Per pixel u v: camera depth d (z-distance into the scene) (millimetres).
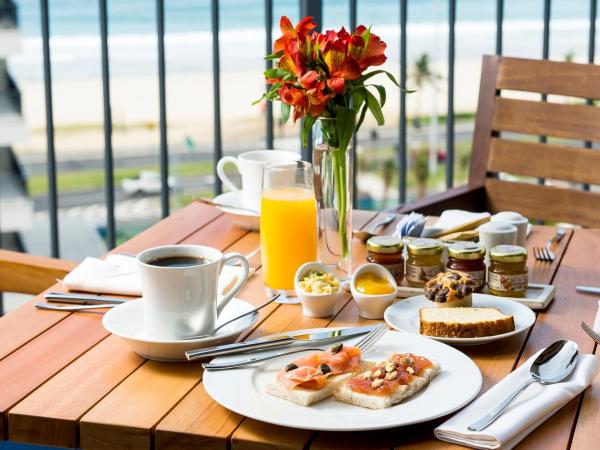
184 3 18406
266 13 2602
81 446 1020
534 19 18094
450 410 997
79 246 20750
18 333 1279
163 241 1733
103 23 2498
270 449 966
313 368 1057
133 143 19953
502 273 1397
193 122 19578
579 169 2193
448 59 2734
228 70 18906
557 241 1743
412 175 22438
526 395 1036
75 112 20047
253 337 1259
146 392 1084
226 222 1868
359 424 955
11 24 11383
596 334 1233
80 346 1230
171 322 1189
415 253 1435
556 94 2230
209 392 1048
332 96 1382
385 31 17828
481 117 2309
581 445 952
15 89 11336
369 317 1338
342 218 1458
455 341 1209
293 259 1411
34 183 20688
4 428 1037
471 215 1799
